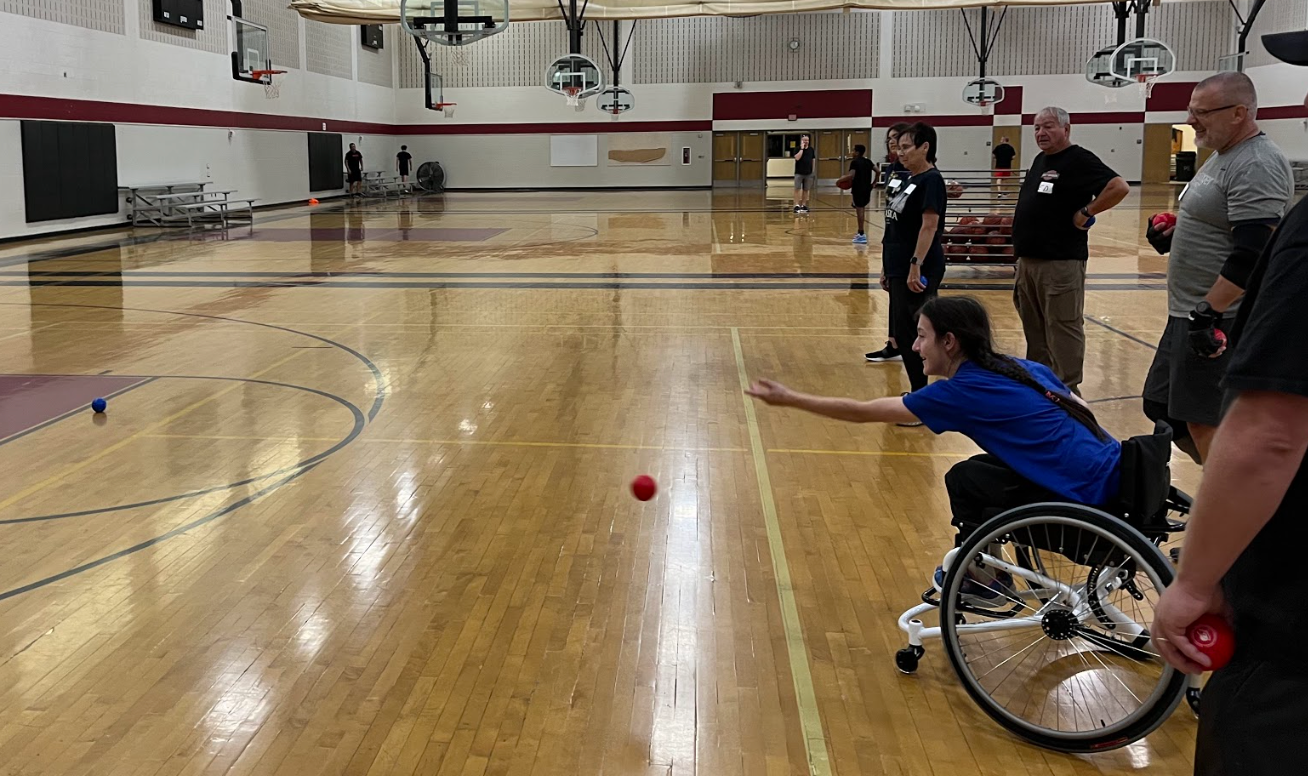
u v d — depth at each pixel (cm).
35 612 342
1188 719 279
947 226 1370
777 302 1016
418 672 302
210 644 319
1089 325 884
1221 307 333
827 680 298
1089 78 2684
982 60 3056
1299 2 2602
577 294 1073
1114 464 270
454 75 3431
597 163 3416
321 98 2873
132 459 511
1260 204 329
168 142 2120
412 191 3375
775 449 530
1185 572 144
